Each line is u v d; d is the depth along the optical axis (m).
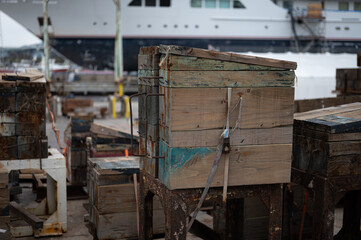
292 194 4.92
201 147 3.54
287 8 39.66
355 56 19.16
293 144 4.44
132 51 37.62
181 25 37.53
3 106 4.92
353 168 4.07
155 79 3.74
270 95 3.65
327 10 39.53
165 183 3.63
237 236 4.86
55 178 5.34
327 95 16.20
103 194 4.93
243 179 3.66
